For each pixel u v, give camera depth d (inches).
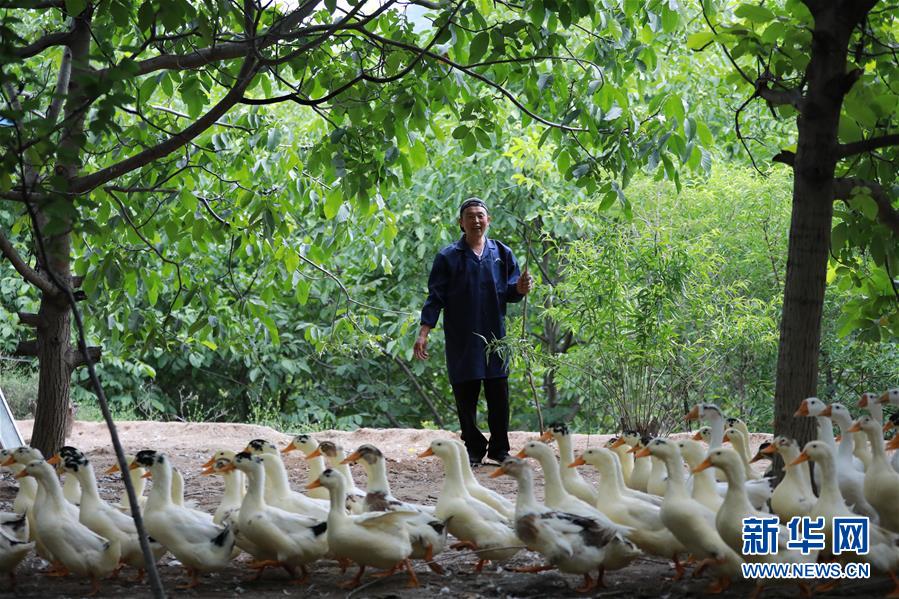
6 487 370.0
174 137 326.6
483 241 424.5
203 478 398.6
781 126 631.8
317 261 474.6
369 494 255.4
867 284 314.7
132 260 416.5
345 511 229.6
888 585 218.4
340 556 232.1
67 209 209.8
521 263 733.3
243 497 262.5
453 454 251.4
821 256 250.2
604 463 244.1
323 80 366.6
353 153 367.2
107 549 231.5
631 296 413.1
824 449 216.8
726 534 211.3
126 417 716.0
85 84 212.1
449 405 835.4
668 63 590.2
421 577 244.7
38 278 356.8
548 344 735.1
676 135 351.9
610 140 360.5
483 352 415.8
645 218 516.7
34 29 476.7
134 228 400.5
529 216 645.9
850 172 298.0
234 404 855.7
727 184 534.9
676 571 240.2
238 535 238.5
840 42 246.4
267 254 454.3
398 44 317.4
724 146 661.9
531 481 233.3
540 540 221.5
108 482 384.8
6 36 215.2
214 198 446.0
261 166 449.1
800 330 251.0
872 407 284.4
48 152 212.4
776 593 215.6
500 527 246.8
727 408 524.1
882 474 224.8
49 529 229.6
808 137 249.0
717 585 221.9
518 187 682.2
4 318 683.4
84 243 397.7
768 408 519.8
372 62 383.9
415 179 711.7
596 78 362.9
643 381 416.2
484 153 681.0
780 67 269.4
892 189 285.3
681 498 220.2
